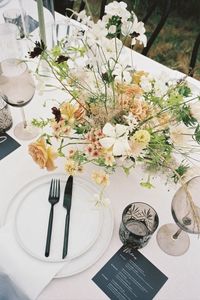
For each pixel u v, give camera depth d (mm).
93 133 696
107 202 686
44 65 1050
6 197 829
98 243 760
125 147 617
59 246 749
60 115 700
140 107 681
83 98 727
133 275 730
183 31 2537
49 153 676
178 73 1120
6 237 756
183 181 677
